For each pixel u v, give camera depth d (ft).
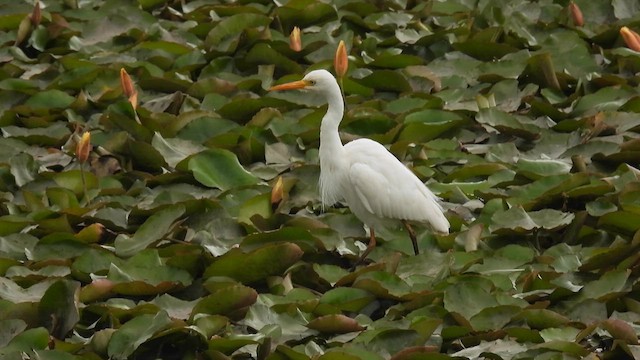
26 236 41.06
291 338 35.35
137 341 34.32
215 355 34.17
